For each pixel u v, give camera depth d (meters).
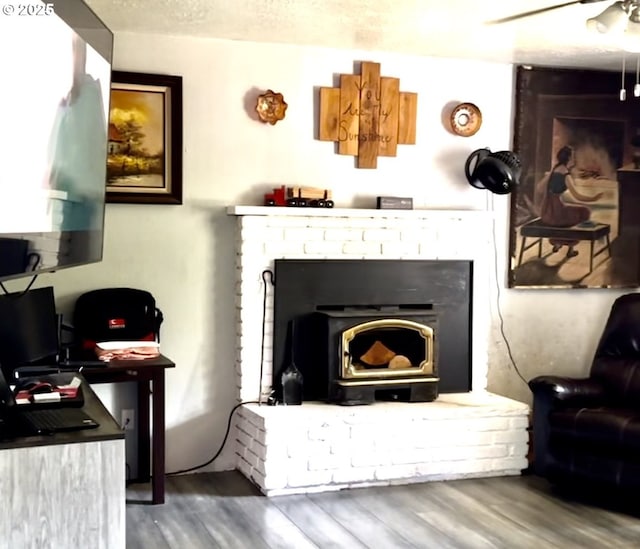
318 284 4.45
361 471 4.15
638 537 3.51
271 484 3.99
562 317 5.14
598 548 3.38
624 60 4.79
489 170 4.62
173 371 4.35
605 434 3.84
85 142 2.89
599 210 5.12
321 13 3.75
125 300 4.12
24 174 2.19
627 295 4.61
